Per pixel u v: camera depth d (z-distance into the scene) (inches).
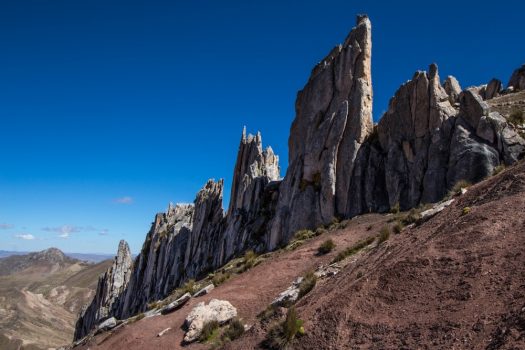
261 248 2394.2
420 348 550.6
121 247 6250.0
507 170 1058.1
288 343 719.1
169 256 4397.1
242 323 1077.1
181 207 5315.0
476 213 799.1
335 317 706.2
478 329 524.1
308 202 2145.7
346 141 2128.4
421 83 1882.4
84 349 1620.3
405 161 1870.1
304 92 2581.2
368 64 2292.1
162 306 1806.1
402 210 1770.4
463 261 675.4
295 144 2541.8
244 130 3782.0
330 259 1390.3
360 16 2459.4
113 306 5551.2
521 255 615.5
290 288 1184.2
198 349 1053.2
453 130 1736.0
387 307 673.6
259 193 3014.3
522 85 2600.9
